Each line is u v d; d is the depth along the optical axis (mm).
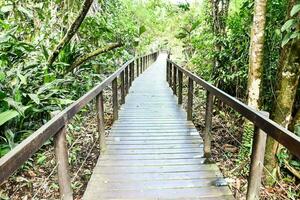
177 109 5523
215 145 4027
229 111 4992
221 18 5969
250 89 3174
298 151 1212
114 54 7164
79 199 2531
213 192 2367
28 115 3232
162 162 2951
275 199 2832
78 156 3369
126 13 11570
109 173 2695
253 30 3090
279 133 1405
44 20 5273
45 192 2654
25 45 3717
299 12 2441
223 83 5336
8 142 2826
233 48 5020
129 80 8141
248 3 4332
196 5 11188
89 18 5688
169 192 2357
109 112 5340
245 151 3172
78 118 4188
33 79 3789
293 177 3174
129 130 4102
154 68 15664
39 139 1308
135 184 2484
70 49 4730
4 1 4566
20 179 2752
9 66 3609
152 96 6945
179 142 3572
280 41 3365
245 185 2873
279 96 2979
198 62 7047
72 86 4602
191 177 2625
